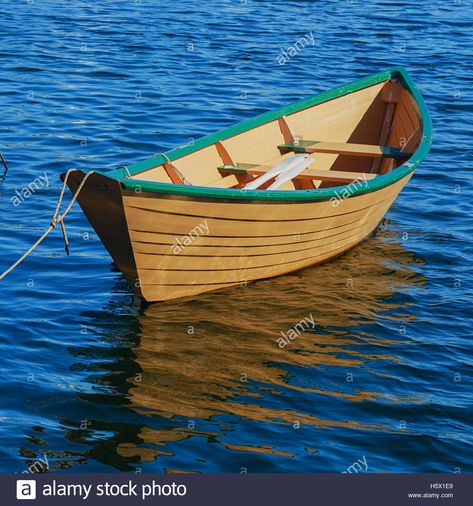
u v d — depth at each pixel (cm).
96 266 1167
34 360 941
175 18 2622
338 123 1436
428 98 1980
